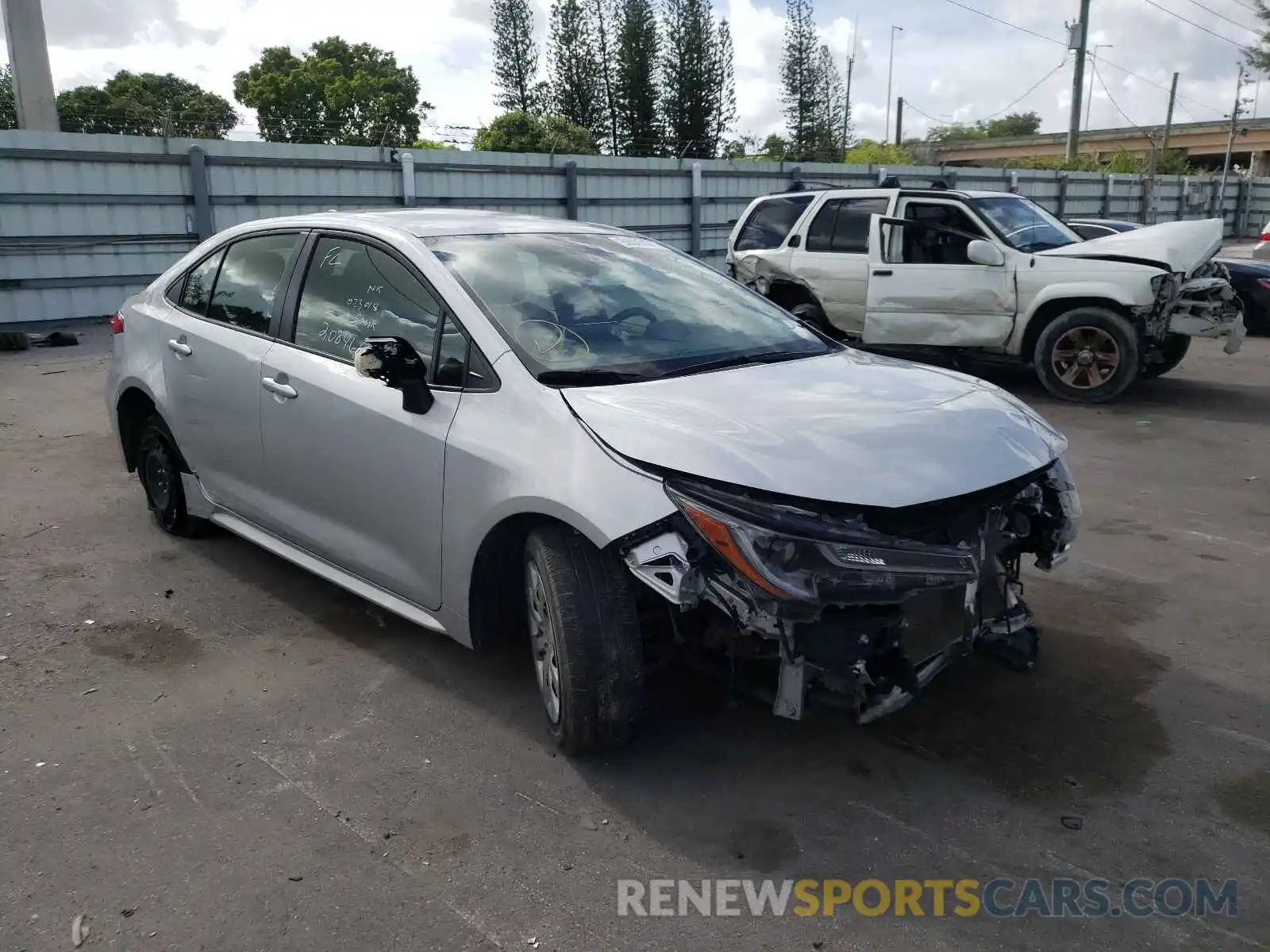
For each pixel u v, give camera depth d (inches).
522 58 1748.3
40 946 97.1
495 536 129.6
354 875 107.7
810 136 1791.3
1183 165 2175.2
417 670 153.9
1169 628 170.1
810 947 98.0
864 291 391.9
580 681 120.1
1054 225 392.5
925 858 111.0
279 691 147.6
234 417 175.2
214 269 191.6
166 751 131.3
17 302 574.6
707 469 111.2
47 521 222.7
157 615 173.9
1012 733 136.3
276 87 1689.2
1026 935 99.6
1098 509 236.8
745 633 113.9
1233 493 248.4
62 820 116.7
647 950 97.3
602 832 115.1
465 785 124.0
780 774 126.6
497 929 99.9
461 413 134.1
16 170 561.9
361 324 155.0
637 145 1646.2
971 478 118.0
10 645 161.9
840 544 108.0
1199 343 508.1
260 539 178.5
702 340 152.0
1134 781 125.3
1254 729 137.6
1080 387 356.2
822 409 126.7
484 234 161.6
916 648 118.8
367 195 709.3
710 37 1604.3
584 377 132.6
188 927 99.9
